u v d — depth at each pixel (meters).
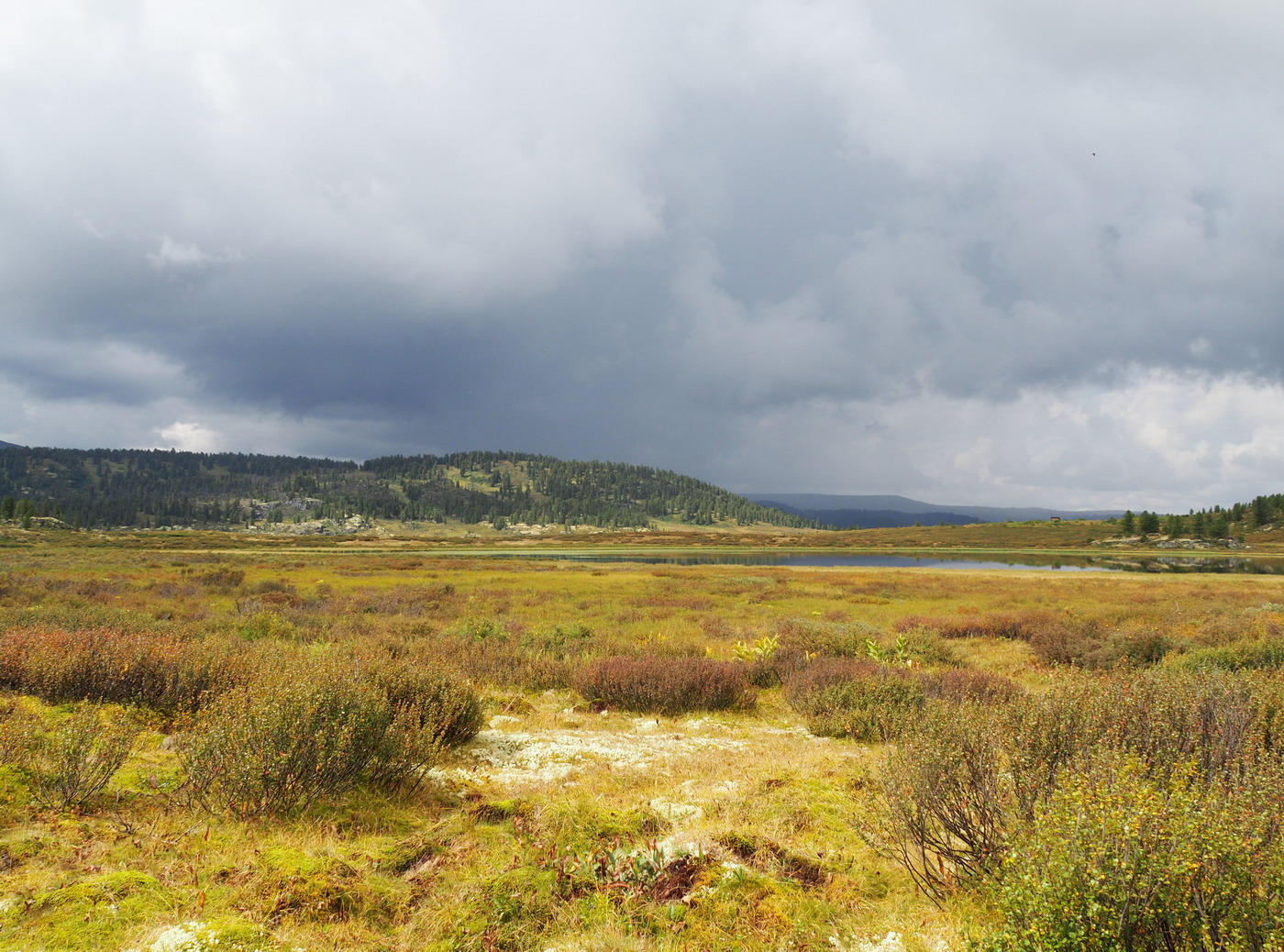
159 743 6.32
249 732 4.90
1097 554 107.88
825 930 3.46
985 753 4.16
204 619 18.34
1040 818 3.27
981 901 3.63
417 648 12.91
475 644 13.66
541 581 42.69
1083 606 26.42
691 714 9.91
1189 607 24.39
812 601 30.81
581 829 4.59
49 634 8.48
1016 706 4.82
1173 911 2.65
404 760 5.63
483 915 3.49
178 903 3.35
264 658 8.77
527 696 10.91
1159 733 4.32
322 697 5.33
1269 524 144.88
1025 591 35.84
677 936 3.38
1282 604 24.80
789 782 5.75
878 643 15.00
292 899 3.47
